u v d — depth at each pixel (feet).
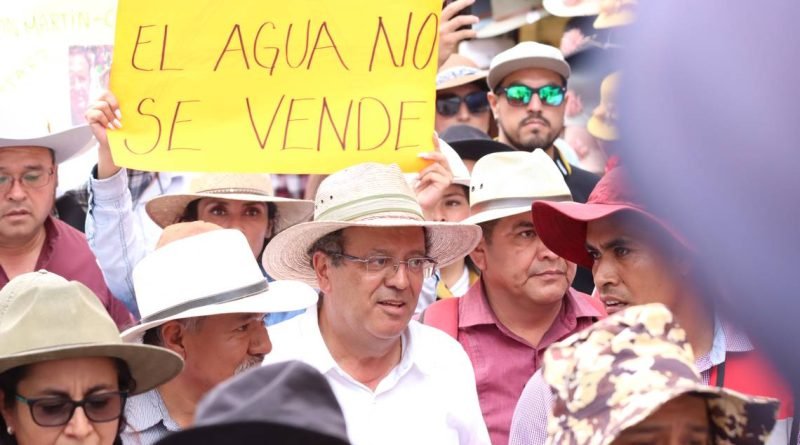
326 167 14.80
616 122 2.56
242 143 14.80
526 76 21.04
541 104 21.07
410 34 14.90
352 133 14.83
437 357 13.17
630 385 6.37
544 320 15.47
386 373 12.90
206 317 11.90
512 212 15.08
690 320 10.02
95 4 18.72
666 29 2.44
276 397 4.88
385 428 12.60
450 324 15.60
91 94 18.72
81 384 9.14
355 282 12.53
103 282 16.58
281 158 14.79
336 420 4.89
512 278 15.15
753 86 2.37
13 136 16.37
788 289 2.37
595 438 6.28
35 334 9.07
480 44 27.14
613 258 10.30
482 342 15.40
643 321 6.74
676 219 2.45
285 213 19.07
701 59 2.40
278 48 14.93
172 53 14.89
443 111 23.26
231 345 11.93
